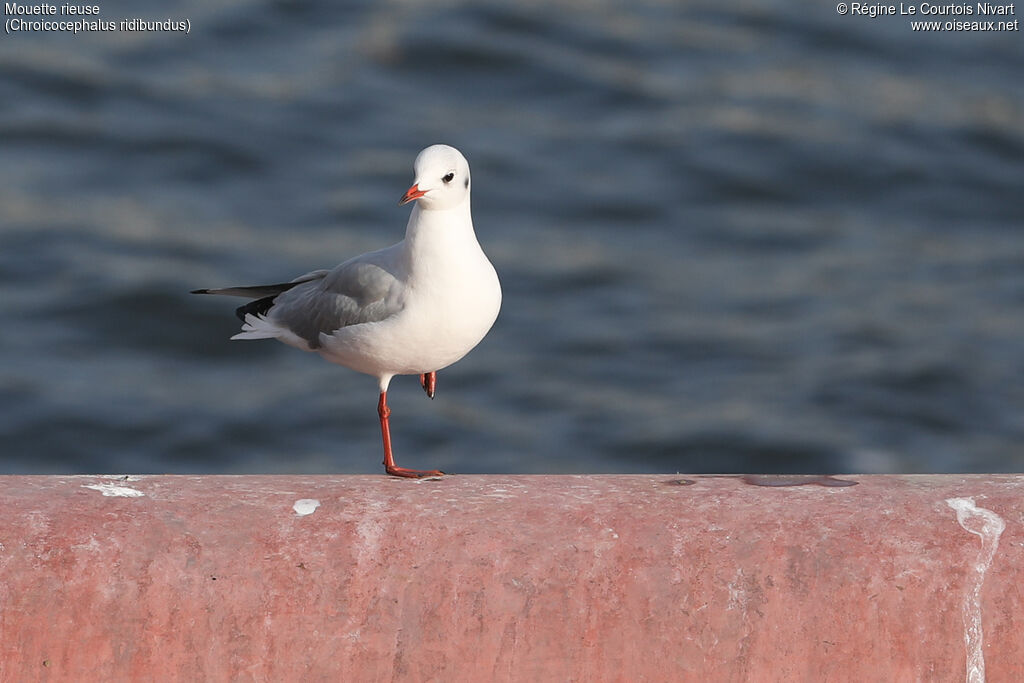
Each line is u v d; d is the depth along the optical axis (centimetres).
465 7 2755
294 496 493
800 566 459
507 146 2308
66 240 1992
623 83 2527
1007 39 2797
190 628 454
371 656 457
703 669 456
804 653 454
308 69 2544
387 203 2145
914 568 457
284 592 459
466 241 651
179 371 1742
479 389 1694
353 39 2645
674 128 2383
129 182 2178
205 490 497
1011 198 2231
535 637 458
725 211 2161
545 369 1738
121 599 454
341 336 678
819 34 2788
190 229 2045
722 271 1989
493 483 514
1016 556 457
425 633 458
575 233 2084
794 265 2012
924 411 1656
